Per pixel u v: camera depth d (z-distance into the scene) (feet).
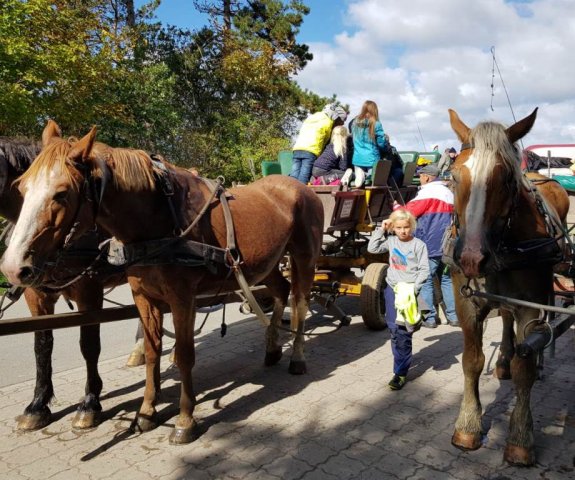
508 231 10.64
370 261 22.65
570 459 11.43
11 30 35.65
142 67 58.29
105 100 47.70
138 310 13.14
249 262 13.64
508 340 15.96
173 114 59.06
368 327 21.44
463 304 11.77
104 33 50.60
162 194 11.87
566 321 11.30
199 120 73.51
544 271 10.93
